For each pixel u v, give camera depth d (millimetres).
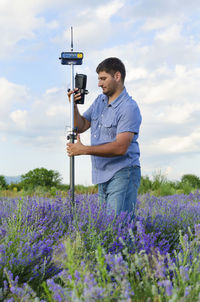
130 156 3473
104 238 2924
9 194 8977
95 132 3729
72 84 4055
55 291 1747
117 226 3199
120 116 3402
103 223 3273
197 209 5570
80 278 1752
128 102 3436
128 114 3336
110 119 3508
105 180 3527
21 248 2588
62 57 4016
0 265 2340
